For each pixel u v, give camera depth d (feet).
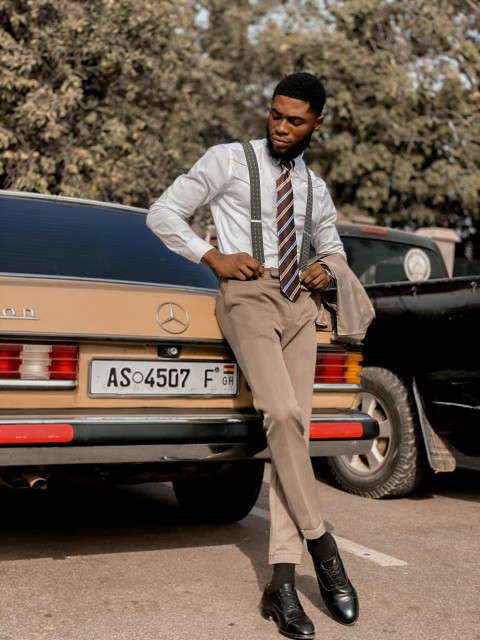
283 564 10.25
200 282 13.52
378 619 10.64
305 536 10.24
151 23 42.11
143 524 14.99
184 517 15.43
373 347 18.02
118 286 11.62
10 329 10.47
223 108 60.03
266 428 10.32
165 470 12.02
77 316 10.89
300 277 10.85
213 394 11.82
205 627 10.14
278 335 10.70
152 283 12.62
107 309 11.10
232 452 11.58
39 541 13.66
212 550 13.43
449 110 54.03
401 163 53.52
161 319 11.39
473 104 54.49
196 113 49.37
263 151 10.83
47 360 10.68
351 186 55.77
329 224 11.73
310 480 10.28
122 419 10.85
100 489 17.75
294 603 10.02
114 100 42.34
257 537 14.30
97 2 40.78
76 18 40.37
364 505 17.03
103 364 11.10
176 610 10.68
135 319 11.23
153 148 42.91
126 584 11.62
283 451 10.21
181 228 10.80
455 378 16.30
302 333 10.93
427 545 14.16
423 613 10.93
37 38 39.37
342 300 11.76
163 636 9.83
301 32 57.62
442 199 54.70
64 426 10.46
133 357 11.30
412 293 17.17
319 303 11.89
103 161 41.68
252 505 14.64
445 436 17.01
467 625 10.59
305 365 10.87
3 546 13.30
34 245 12.67
